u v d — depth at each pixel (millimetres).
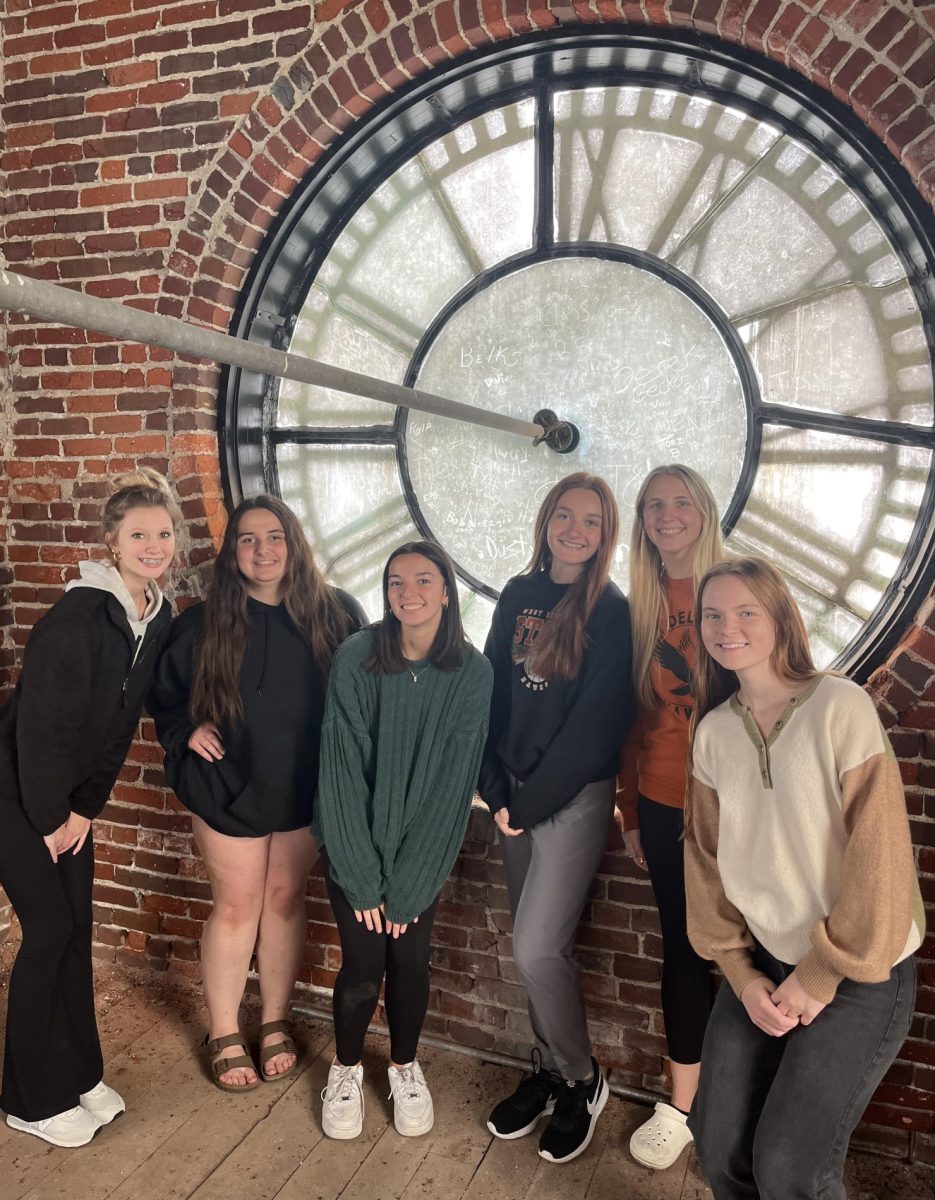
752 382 2627
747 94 2365
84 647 1999
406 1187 2074
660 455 2795
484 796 2229
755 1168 1549
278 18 2518
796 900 1587
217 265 2674
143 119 2682
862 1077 1526
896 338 2479
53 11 2742
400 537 3094
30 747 1997
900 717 2100
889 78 2045
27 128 2811
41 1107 2156
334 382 1937
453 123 2691
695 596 1864
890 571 2559
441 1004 2594
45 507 2900
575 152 2695
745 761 1640
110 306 1404
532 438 2906
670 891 2105
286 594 2283
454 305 2896
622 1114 2326
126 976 2914
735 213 2592
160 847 2879
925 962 2111
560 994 2145
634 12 2244
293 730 2258
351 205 2812
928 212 2150
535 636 2184
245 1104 2332
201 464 2734
